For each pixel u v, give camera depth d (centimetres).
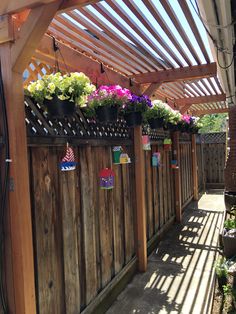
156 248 446
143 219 369
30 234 176
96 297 271
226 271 302
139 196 368
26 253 172
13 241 171
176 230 533
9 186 171
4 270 175
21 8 161
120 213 333
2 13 167
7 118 170
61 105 198
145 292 316
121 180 338
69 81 199
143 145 374
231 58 232
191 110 865
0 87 170
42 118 204
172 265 382
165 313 275
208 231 520
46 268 209
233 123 602
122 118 335
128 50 283
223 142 1012
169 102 628
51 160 218
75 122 245
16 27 169
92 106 253
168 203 544
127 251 346
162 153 517
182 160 671
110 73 313
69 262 236
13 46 167
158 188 487
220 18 161
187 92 580
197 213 650
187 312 275
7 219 173
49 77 200
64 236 230
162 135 512
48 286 210
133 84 369
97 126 280
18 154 170
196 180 793
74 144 242
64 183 233
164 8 201
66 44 263
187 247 446
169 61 336
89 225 267
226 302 273
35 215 200
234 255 344
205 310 275
